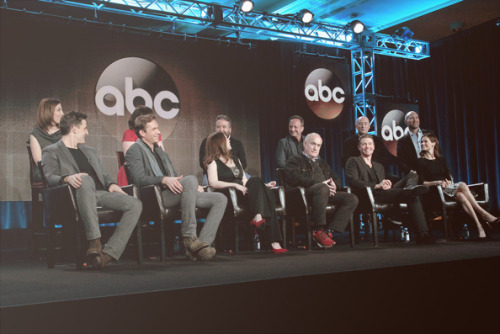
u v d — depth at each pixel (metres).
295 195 4.50
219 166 4.39
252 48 7.66
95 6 6.47
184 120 7.17
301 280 2.32
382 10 8.17
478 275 2.30
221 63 7.48
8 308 1.83
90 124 6.59
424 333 1.23
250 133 7.60
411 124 5.91
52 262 3.59
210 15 7.17
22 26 6.29
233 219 4.25
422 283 2.09
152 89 6.99
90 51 6.65
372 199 4.67
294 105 8.12
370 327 1.31
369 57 8.63
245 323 1.40
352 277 2.37
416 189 4.64
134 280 2.61
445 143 9.11
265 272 2.74
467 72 8.77
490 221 4.87
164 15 6.88
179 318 1.50
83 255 3.96
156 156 4.15
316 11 8.20
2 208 6.38
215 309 1.63
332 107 8.38
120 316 1.57
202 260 3.75
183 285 2.34
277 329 1.31
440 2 7.87
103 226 4.03
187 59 7.25
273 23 7.72
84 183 3.35
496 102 8.36
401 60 9.22
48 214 3.57
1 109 6.13
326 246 4.46
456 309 1.52
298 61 8.20
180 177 3.84
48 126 4.16
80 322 1.50
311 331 1.28
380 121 8.54
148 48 7.00
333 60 8.45
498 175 8.31
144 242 5.07
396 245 4.64
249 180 4.22
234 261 3.56
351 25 8.06
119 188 3.68
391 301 1.68
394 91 9.11
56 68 6.45
